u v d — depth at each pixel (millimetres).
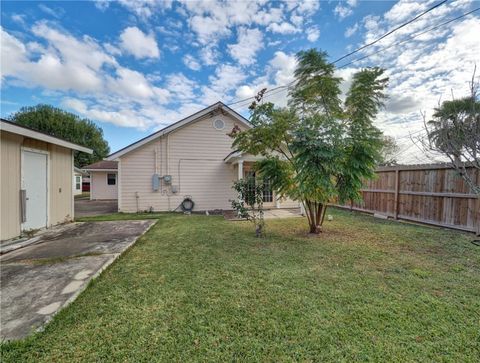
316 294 2797
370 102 5922
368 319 2301
